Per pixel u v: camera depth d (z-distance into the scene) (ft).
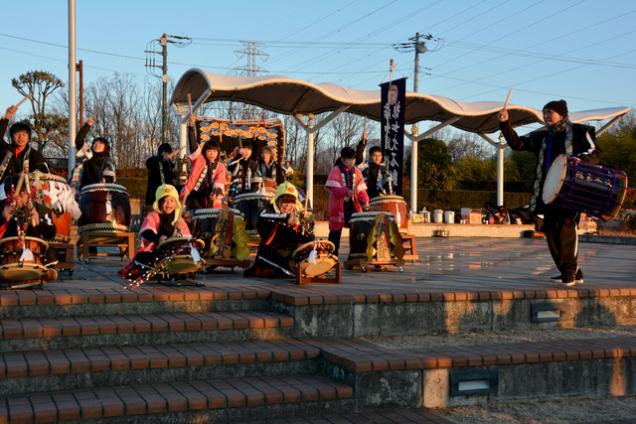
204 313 21.29
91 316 20.08
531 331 23.39
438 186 138.62
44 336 18.22
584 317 24.34
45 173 24.79
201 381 17.99
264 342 20.17
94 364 17.10
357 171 32.60
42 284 21.90
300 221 26.02
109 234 31.60
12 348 17.97
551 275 30.58
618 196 23.72
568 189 23.94
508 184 149.59
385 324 21.84
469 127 82.33
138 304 20.63
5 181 22.38
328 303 21.13
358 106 68.44
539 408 19.16
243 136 62.28
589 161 24.47
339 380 18.57
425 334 22.27
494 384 19.30
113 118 147.02
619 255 50.14
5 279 20.98
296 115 68.64
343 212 32.45
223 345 19.54
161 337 19.40
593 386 20.35
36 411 15.06
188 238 23.40
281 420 17.01
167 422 16.10
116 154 143.13
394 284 25.79
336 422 17.02
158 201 24.08
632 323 25.05
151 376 17.69
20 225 21.56
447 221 87.81
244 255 28.50
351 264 31.58
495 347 20.51
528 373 19.65
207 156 32.50
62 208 25.13
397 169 52.80
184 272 23.54
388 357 18.58
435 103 68.95
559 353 19.90
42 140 123.95
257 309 22.25
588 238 76.18
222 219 28.35
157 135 151.12
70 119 48.08
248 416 16.87
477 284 26.05
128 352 18.20
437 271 32.45
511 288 24.44
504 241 69.51
